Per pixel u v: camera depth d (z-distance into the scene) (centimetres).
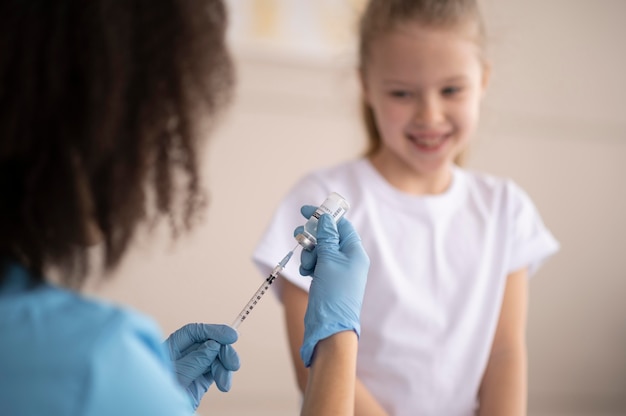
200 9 59
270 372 188
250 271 187
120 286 178
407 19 103
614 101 201
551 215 201
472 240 108
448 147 105
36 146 56
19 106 55
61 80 56
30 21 56
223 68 62
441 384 102
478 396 105
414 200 107
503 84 196
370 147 117
